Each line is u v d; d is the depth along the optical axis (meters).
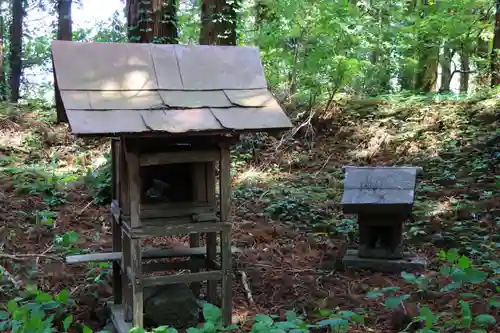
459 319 3.70
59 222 6.39
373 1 13.55
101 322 4.05
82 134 3.00
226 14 9.86
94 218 6.71
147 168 3.71
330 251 5.79
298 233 6.43
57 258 4.66
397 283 4.78
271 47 11.45
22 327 3.30
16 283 4.34
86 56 3.52
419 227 6.32
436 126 10.11
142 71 3.54
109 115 3.19
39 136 10.03
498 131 8.91
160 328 3.12
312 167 9.68
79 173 8.64
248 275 4.94
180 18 12.38
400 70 13.84
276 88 11.85
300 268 5.28
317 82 10.98
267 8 11.82
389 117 10.84
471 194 7.24
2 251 5.27
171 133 3.17
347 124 10.98
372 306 4.21
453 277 3.99
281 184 8.48
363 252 5.27
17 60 14.58
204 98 3.49
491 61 11.59
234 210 7.20
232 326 3.42
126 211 3.68
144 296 3.78
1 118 10.16
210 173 3.67
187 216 3.65
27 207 6.89
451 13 12.40
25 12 15.20
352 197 5.07
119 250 4.16
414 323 3.74
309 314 4.07
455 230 6.06
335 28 10.90
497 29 11.46
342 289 4.68
